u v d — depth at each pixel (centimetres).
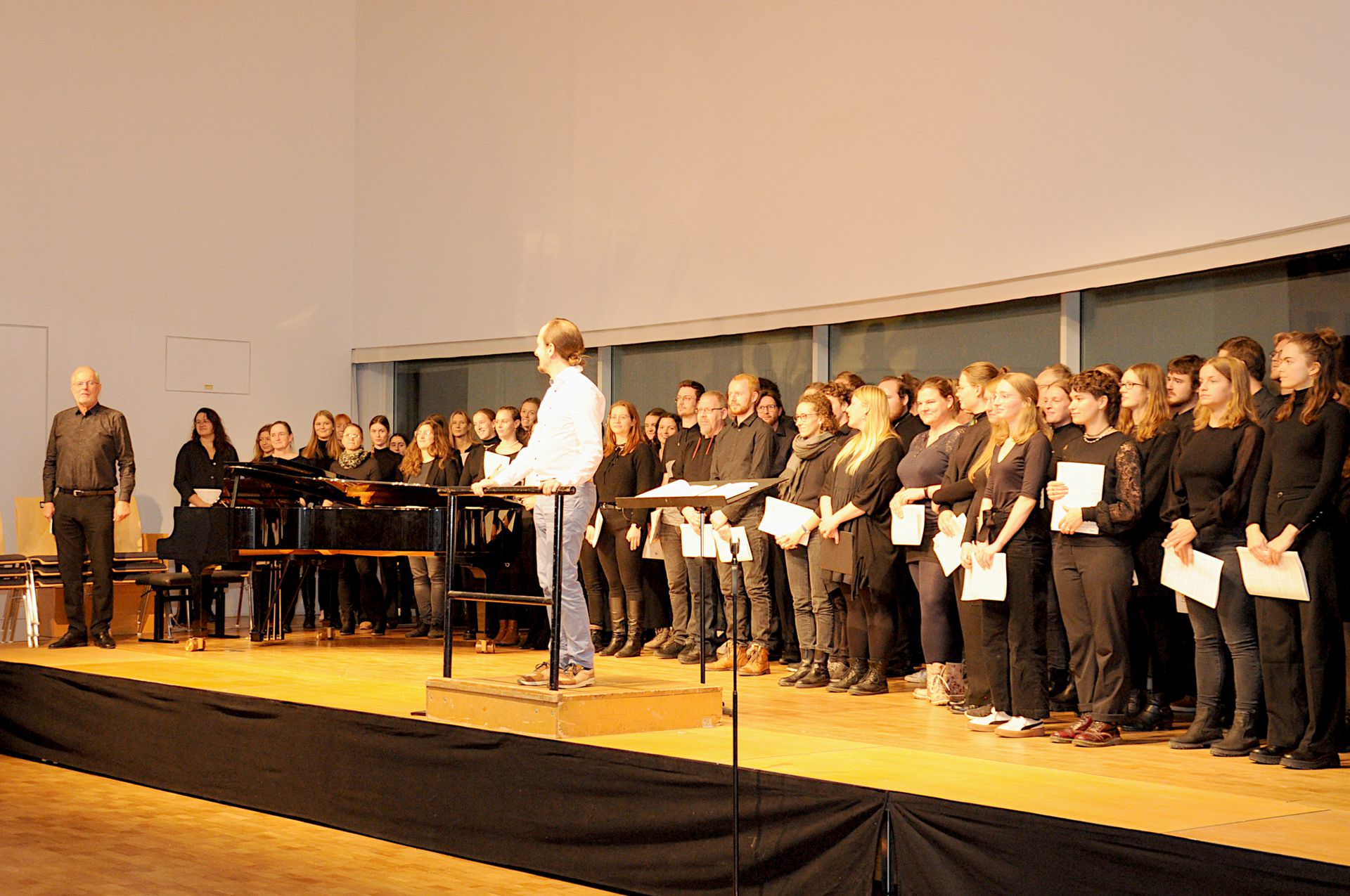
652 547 710
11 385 982
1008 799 339
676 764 387
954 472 518
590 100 942
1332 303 553
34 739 615
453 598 468
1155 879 295
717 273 849
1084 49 634
